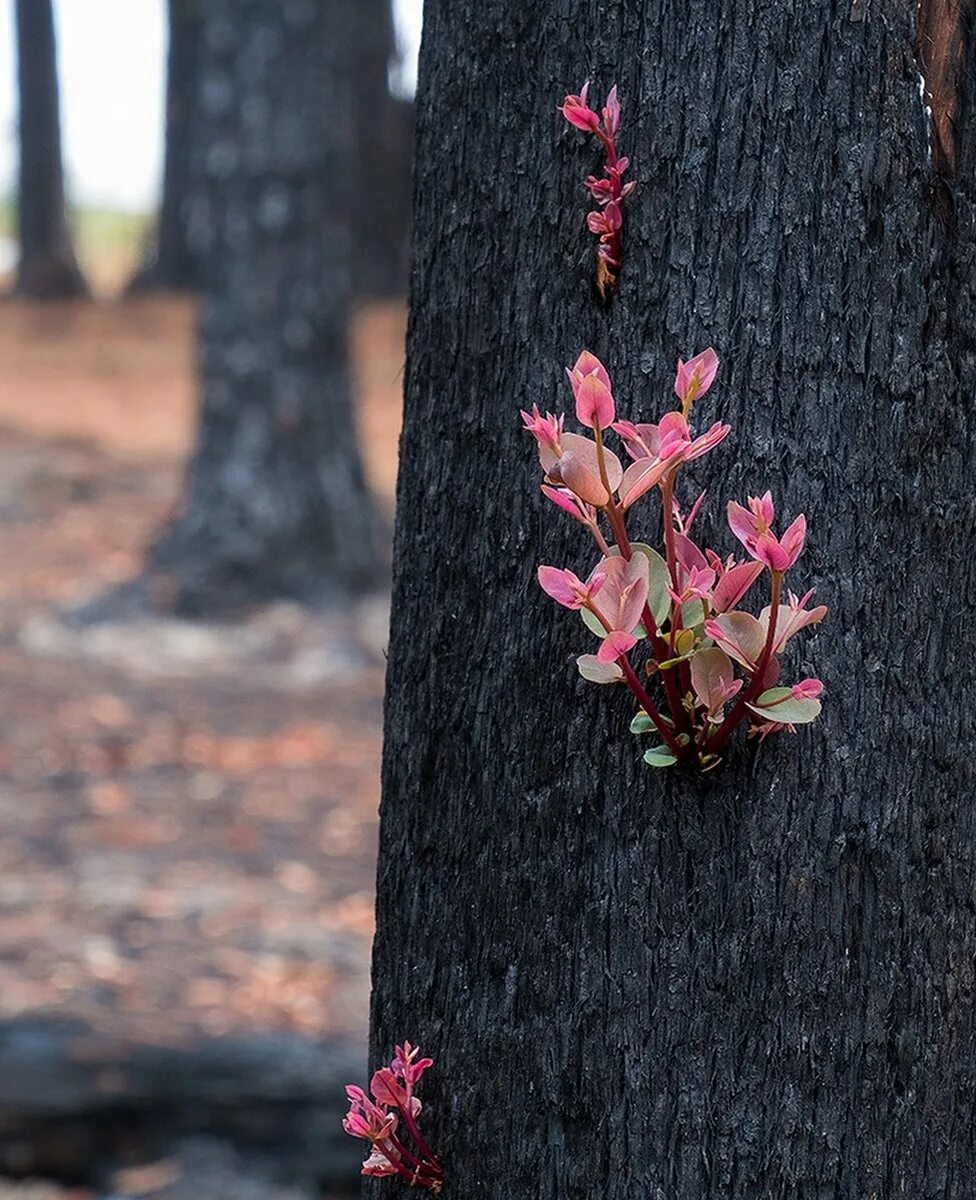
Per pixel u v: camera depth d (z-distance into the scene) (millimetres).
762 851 2520
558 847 2559
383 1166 2584
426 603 2617
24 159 27500
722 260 2521
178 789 8031
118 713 8992
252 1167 4715
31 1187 4672
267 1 10812
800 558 2520
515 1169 2578
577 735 2551
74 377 20859
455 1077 2602
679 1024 2535
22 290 27562
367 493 11406
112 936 6246
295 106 10867
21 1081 4730
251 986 5859
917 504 2523
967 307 2527
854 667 2520
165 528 11227
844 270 2512
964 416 2531
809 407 2516
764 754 2516
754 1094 2531
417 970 2621
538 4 2566
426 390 2619
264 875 7113
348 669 10125
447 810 2605
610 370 2543
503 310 2580
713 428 2445
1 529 12812
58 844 7219
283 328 10938
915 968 2539
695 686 2467
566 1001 2559
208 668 10023
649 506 2533
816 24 2508
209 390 11055
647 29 2531
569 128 2555
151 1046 4875
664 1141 2541
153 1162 4719
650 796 2533
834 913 2523
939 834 2539
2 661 9695
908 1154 2547
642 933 2537
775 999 2525
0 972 5746
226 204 10945
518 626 2572
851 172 2508
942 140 2512
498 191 2582
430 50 2621
